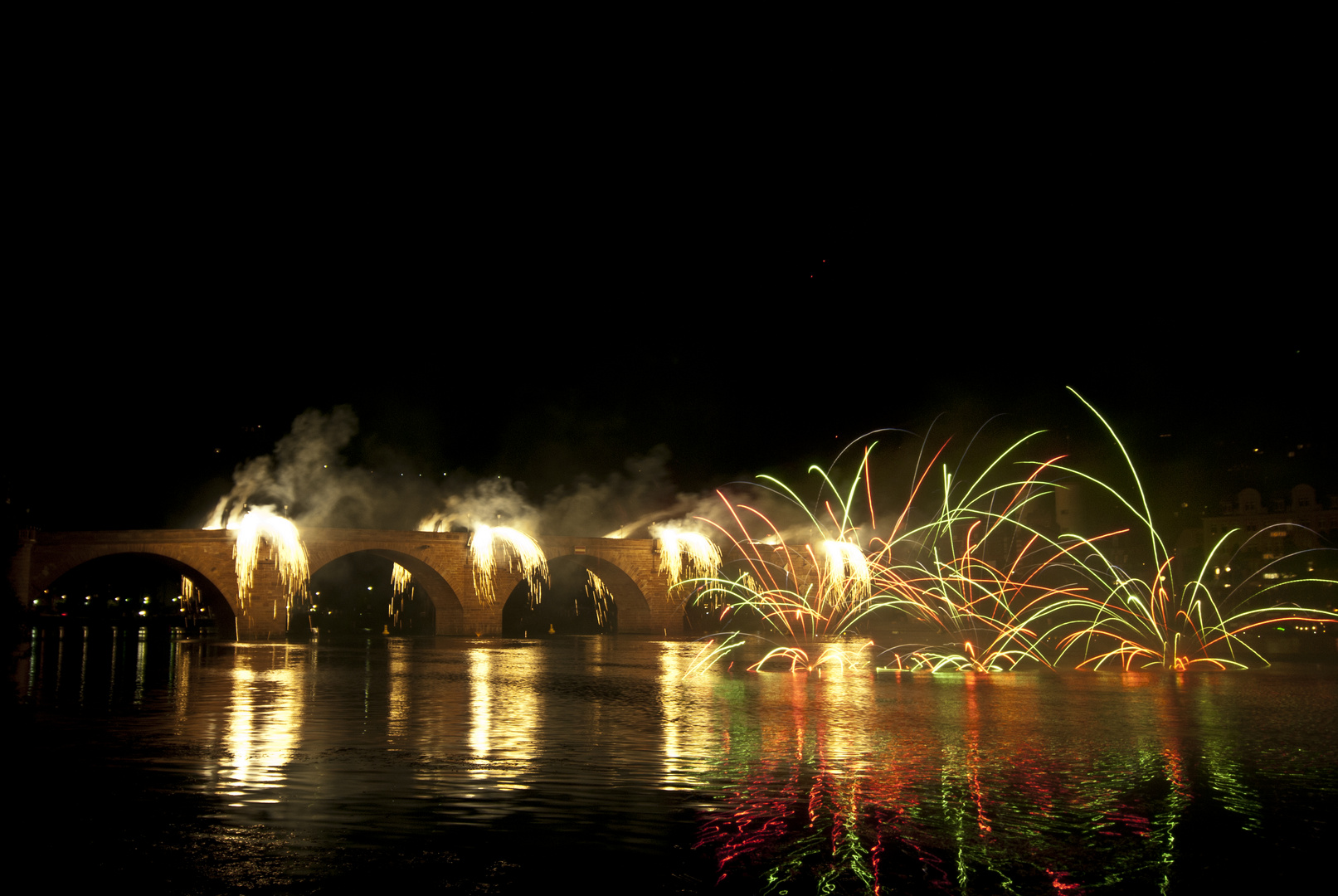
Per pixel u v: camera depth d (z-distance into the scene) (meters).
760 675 47.53
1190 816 17.52
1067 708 33.81
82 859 14.41
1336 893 13.59
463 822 16.66
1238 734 27.38
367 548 88.38
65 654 58.12
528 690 38.72
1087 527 122.88
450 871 14.06
